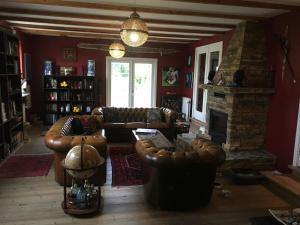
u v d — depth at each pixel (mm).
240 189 3947
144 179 3543
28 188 3711
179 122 6523
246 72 4879
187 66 8906
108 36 7660
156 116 6570
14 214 3041
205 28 5949
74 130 4883
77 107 8102
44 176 4137
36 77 8164
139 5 4133
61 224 2877
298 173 4004
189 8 4289
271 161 4652
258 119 4961
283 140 4535
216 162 3082
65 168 2889
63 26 6281
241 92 4680
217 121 5660
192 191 3182
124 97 9055
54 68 8258
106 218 3027
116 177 4188
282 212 2971
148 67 9070
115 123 6234
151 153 3078
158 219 3047
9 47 5195
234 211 3293
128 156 5230
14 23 5969
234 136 4918
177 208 3225
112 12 4637
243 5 3781
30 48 7965
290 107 4363
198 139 3705
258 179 4121
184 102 8953
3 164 4602
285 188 3625
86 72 8492
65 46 8258
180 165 2953
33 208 3184
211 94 5812
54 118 7930
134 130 5703
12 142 5273
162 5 4121
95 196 3352
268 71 4926
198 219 3078
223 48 6484
